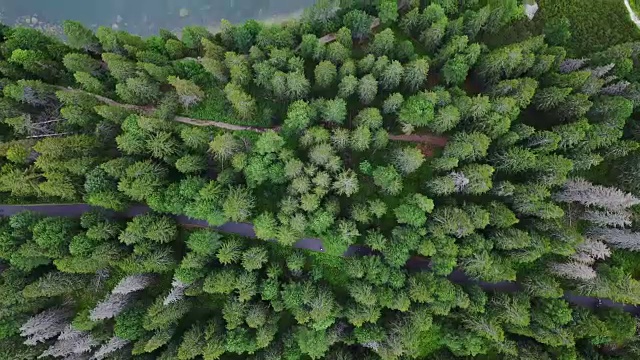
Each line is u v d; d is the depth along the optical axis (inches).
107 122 2618.1
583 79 2472.9
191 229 2726.4
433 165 2559.1
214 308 2679.6
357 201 2664.9
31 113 2699.3
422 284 2390.5
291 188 2492.6
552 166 2400.3
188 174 2571.4
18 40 2760.8
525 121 2733.8
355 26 2728.8
